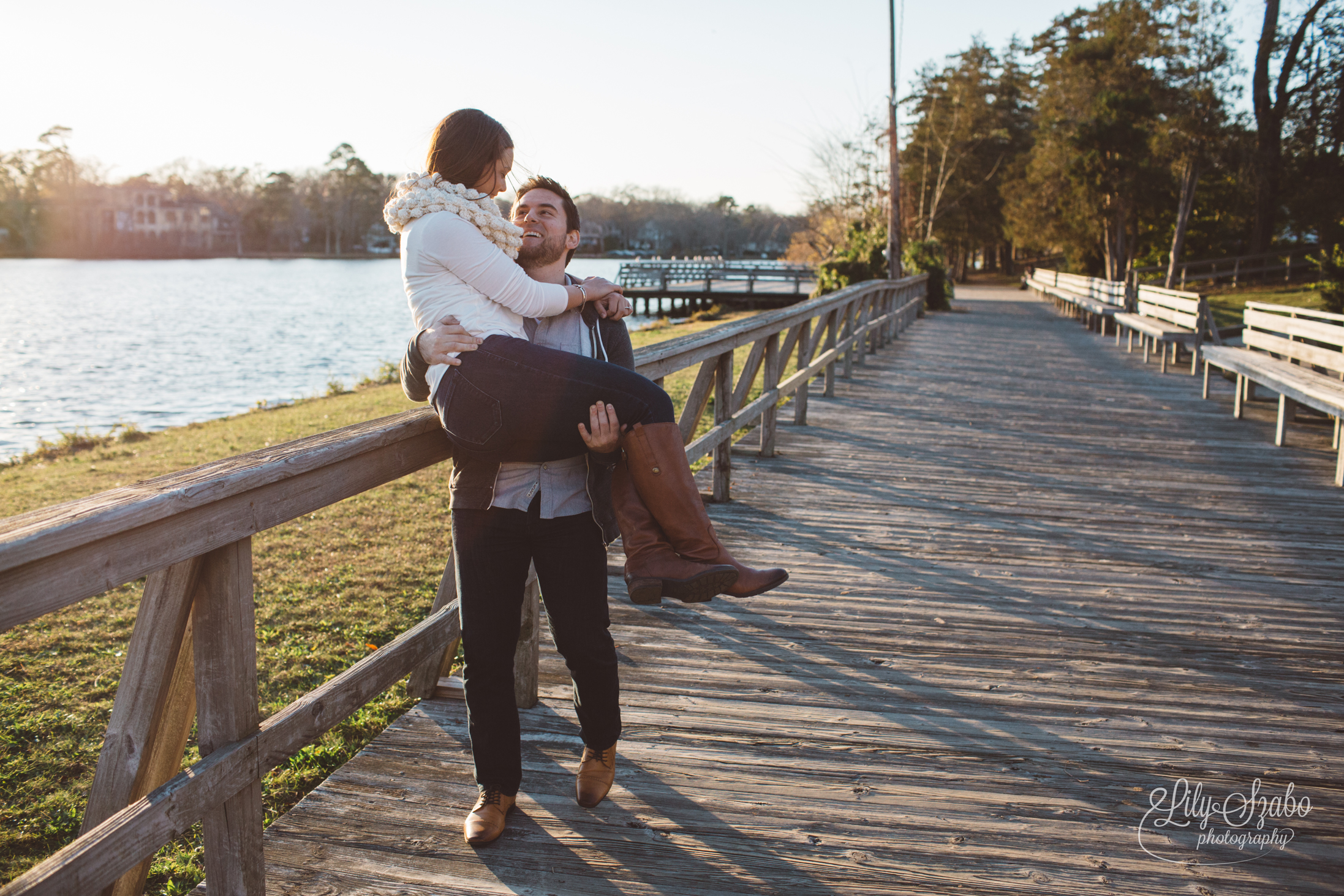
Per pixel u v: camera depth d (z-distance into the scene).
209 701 1.74
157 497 1.45
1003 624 3.69
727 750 2.71
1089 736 2.82
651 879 2.14
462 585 2.17
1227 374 11.20
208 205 135.38
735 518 5.16
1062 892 2.12
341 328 34.09
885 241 22.08
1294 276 32.59
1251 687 3.16
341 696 2.05
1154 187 31.89
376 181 139.38
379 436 2.09
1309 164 32.88
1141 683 3.19
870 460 6.60
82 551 1.34
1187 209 31.48
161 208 131.12
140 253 128.88
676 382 11.38
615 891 2.09
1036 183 36.09
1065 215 34.97
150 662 1.62
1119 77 33.78
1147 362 12.44
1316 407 6.03
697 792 2.49
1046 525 5.07
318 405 12.44
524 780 2.54
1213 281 33.62
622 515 2.21
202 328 33.44
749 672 3.24
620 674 3.21
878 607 3.87
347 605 4.37
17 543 1.22
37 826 2.63
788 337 6.95
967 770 2.62
